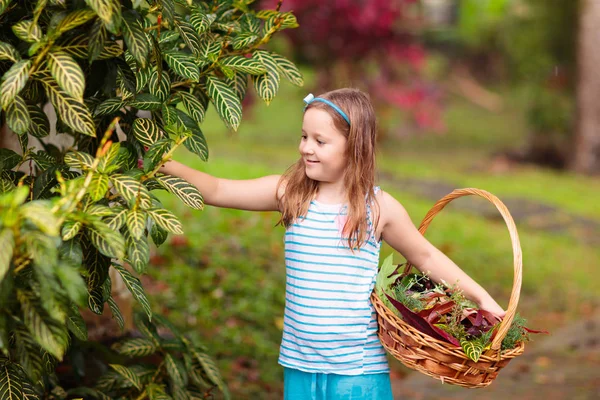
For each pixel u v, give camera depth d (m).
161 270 5.84
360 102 2.70
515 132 19.34
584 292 8.11
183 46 2.88
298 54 14.92
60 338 1.95
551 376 5.61
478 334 2.53
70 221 2.09
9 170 2.52
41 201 1.96
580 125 15.40
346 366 2.71
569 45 16.02
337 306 2.68
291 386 2.80
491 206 11.15
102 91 2.49
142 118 2.57
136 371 3.18
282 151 14.03
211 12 3.02
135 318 3.32
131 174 2.38
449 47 25.23
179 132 2.45
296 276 2.73
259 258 6.67
